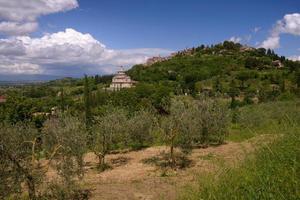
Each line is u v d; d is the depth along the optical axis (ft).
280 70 450.30
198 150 67.51
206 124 72.90
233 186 14.90
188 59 569.64
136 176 52.34
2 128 32.99
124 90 253.24
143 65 595.47
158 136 71.31
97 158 66.85
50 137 51.62
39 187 33.91
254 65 479.82
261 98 200.85
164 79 466.29
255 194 12.84
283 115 21.84
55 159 41.09
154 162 60.34
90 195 42.63
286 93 179.93
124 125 65.87
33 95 309.42
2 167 29.66
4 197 29.55
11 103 90.58
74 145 48.08
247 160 17.49
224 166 19.10
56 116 60.29
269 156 15.93
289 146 15.53
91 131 59.93
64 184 36.88
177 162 57.67
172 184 43.73
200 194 16.39
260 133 20.90
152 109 73.26
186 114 59.77
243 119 69.05
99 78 528.22
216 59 542.16
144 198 40.50
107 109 70.69
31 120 83.71
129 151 72.59
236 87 319.27
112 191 44.14
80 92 380.58
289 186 12.17
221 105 77.56
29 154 34.68
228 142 72.84
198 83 382.01
